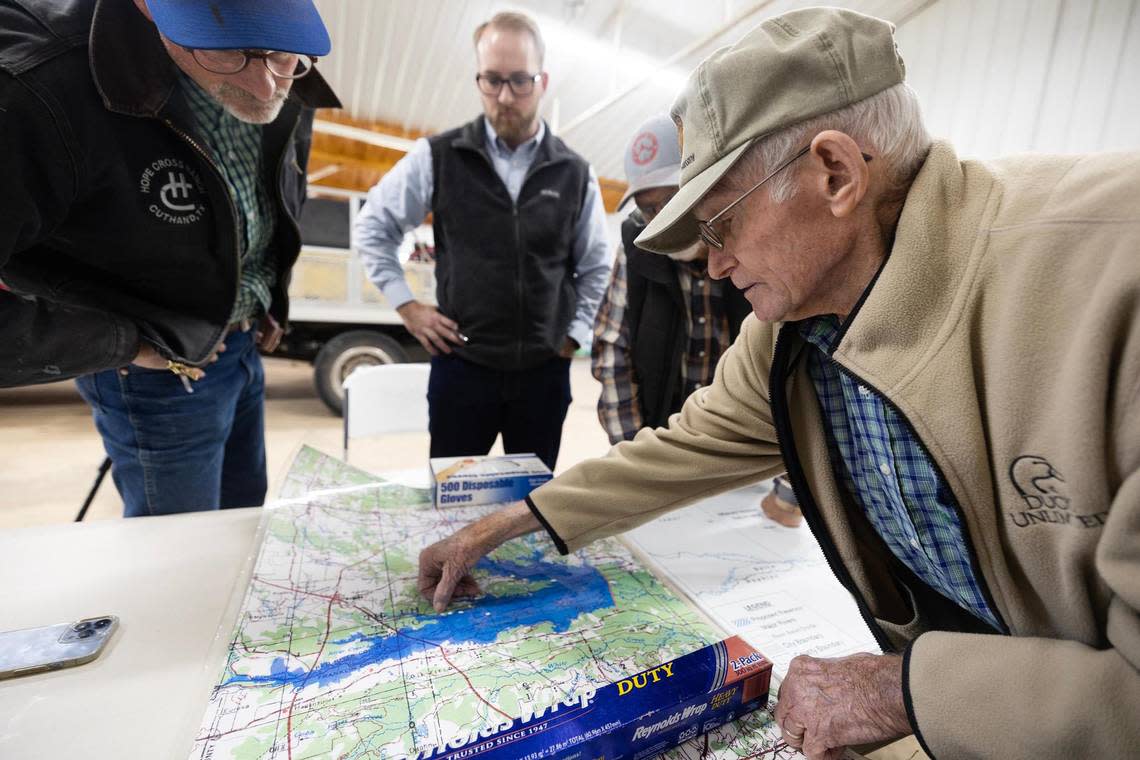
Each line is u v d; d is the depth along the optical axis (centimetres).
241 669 55
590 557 84
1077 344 36
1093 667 35
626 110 487
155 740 47
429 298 380
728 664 54
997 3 291
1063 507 39
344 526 87
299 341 391
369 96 463
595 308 160
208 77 79
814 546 92
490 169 136
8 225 67
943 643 42
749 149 45
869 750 51
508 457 107
